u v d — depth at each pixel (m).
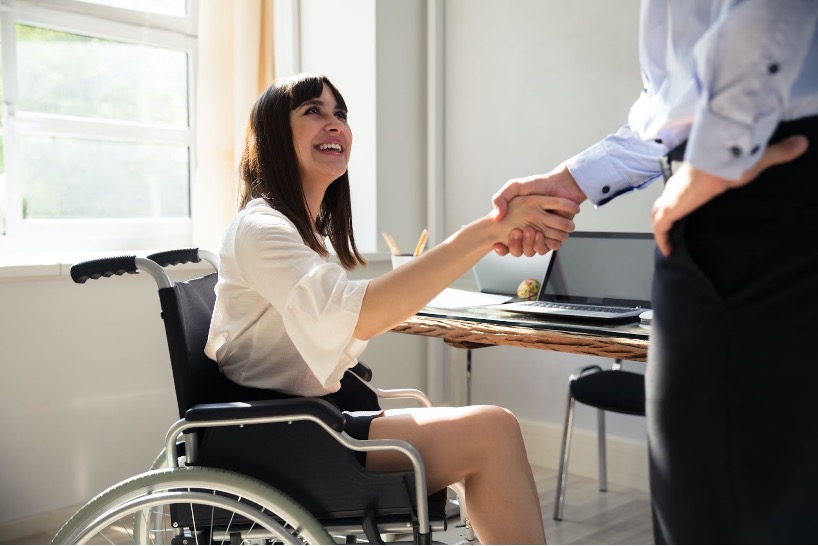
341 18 3.29
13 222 2.83
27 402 2.46
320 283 1.36
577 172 1.39
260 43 3.33
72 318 2.54
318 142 1.64
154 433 2.73
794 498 0.86
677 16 0.92
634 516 2.63
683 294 0.88
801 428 0.84
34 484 2.48
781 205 0.82
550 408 3.20
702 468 0.89
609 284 2.31
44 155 2.91
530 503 1.39
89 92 3.01
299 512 1.29
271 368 1.54
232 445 1.37
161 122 3.20
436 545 1.48
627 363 2.97
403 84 3.34
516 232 1.35
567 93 3.08
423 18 3.41
